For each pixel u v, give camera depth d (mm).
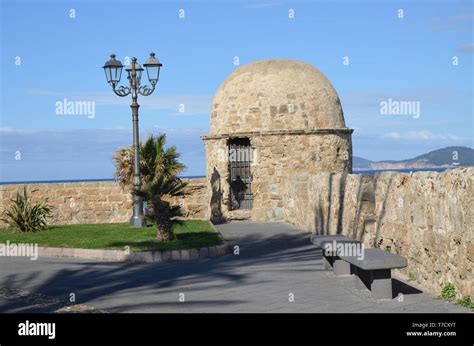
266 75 25062
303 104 24750
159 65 19906
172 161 20312
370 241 13797
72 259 15266
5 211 24172
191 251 14945
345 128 25297
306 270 12453
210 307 9195
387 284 9242
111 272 12953
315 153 24531
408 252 11133
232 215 25188
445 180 9414
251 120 24797
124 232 19656
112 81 19891
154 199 16859
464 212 8688
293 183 22984
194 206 26328
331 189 17578
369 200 14281
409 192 11070
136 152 20094
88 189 25547
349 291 10031
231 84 25609
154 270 13133
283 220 24656
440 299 9117
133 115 20109
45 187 25359
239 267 13219
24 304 9906
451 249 9172
